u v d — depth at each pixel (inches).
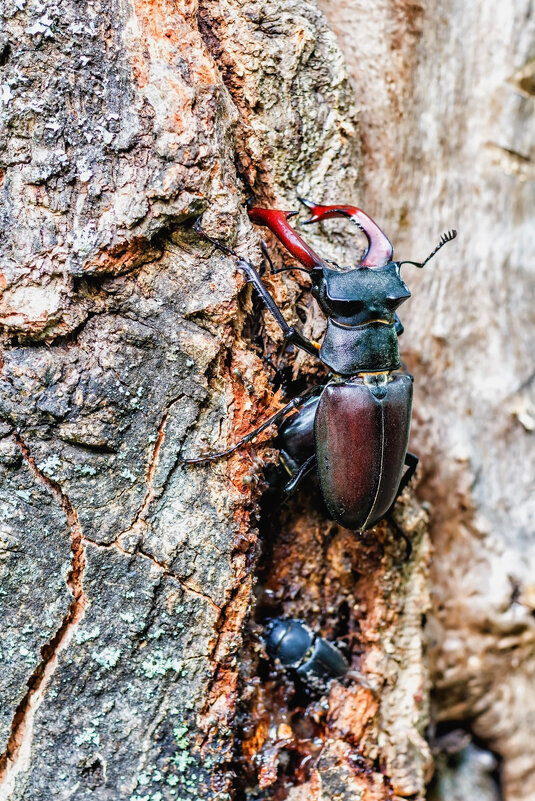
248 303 12.9
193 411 12.5
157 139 12.3
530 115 15.2
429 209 14.9
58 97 12.2
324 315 13.3
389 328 13.1
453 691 15.0
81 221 12.2
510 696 15.0
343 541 13.6
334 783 12.9
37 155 12.2
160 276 12.4
